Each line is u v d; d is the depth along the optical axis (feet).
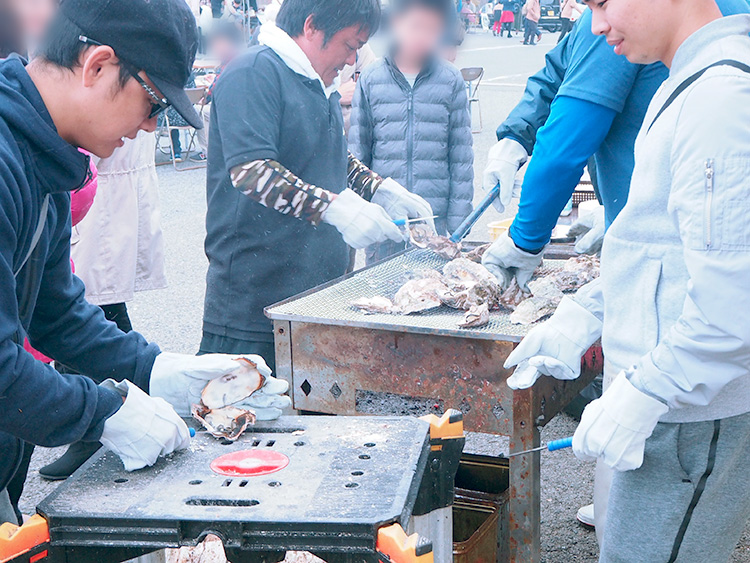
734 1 5.77
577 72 6.47
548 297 7.29
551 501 9.62
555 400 6.98
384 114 12.64
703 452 4.89
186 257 20.31
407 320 7.02
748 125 4.31
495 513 7.16
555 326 6.21
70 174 4.56
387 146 12.72
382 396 7.96
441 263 9.02
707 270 4.39
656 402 4.68
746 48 4.53
